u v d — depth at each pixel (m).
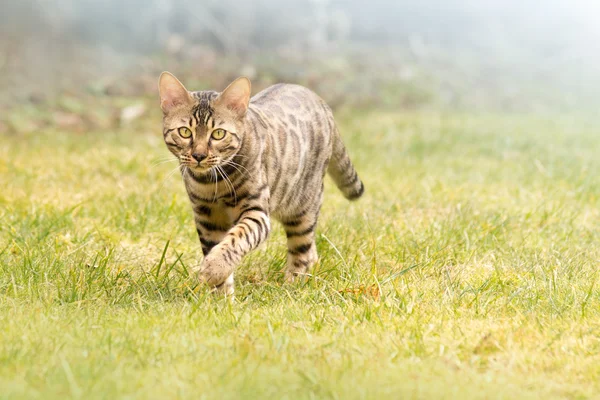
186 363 6.38
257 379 6.02
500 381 6.30
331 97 26.53
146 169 14.84
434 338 7.18
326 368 6.33
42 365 6.20
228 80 27.36
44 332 6.94
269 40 33.56
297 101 9.87
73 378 5.82
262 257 10.27
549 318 7.76
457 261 9.87
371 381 6.13
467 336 7.24
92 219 11.81
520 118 24.17
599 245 10.70
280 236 11.16
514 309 8.05
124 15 31.45
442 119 23.31
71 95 24.22
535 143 18.73
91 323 7.35
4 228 11.05
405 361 6.62
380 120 22.75
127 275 9.03
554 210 12.29
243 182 8.63
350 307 8.01
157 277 8.90
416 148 18.12
